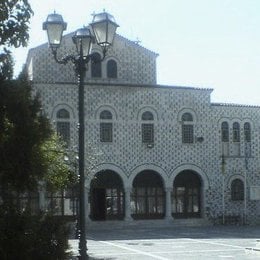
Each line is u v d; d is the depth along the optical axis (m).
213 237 35.66
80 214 15.48
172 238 35.12
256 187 47.59
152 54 47.50
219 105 47.34
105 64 45.97
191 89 46.53
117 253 27.14
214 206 46.62
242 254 26.44
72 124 42.78
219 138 47.22
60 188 23.91
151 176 45.56
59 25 16.25
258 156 48.38
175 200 46.03
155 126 45.34
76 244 30.58
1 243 10.28
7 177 10.54
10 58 10.86
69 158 28.53
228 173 47.28
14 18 10.28
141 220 44.66
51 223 10.98
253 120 48.44
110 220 44.03
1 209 10.54
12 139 10.47
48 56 44.72
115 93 44.44
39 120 11.26
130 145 44.53
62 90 42.88
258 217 47.78
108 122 44.12
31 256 10.55
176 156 45.72
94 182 43.78
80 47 16.03
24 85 11.05
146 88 45.28
